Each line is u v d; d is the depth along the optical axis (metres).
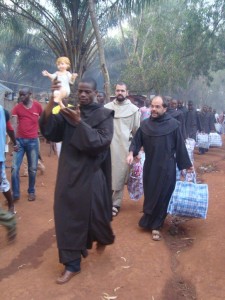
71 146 3.65
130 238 4.94
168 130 4.92
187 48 24.30
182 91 38.38
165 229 5.41
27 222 5.42
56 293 3.58
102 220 3.83
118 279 3.88
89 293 3.61
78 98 3.79
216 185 8.24
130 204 6.52
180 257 4.57
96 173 3.78
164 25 24.61
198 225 5.58
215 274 4.09
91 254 4.39
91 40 13.90
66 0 13.38
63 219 3.64
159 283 3.87
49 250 4.53
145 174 5.02
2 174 5.21
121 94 5.77
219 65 28.67
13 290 3.61
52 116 3.56
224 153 14.28
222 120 23.81
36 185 7.52
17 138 6.14
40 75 34.12
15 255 4.38
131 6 13.87
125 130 5.75
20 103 6.05
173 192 5.04
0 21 15.91
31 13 14.77
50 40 14.05
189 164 5.00
